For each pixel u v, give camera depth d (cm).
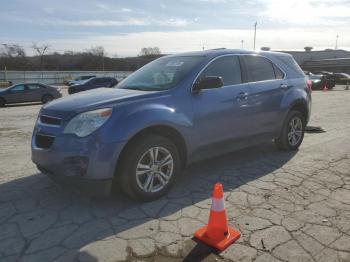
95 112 376
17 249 314
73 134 372
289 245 317
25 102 2042
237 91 501
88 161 366
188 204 404
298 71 637
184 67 474
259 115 538
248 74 532
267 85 553
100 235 336
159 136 407
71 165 372
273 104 561
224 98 479
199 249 311
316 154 611
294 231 341
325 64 7050
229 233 329
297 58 8175
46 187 459
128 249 312
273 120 568
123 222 361
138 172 394
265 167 538
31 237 334
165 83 454
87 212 385
